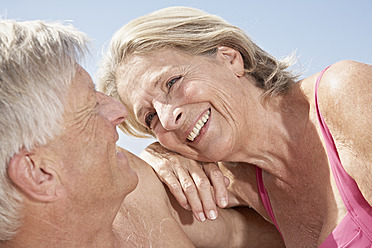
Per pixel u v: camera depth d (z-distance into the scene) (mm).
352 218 1647
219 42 1915
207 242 2127
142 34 1869
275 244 2352
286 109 1912
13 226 1212
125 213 1713
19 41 1182
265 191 2162
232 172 2311
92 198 1298
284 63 2064
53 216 1249
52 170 1202
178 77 1835
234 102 1833
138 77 1881
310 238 1982
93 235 1376
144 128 2270
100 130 1304
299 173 1896
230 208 2422
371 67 1614
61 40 1237
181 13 1974
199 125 1834
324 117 1678
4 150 1125
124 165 1428
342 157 1629
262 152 1959
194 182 1912
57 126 1186
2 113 1110
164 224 1798
